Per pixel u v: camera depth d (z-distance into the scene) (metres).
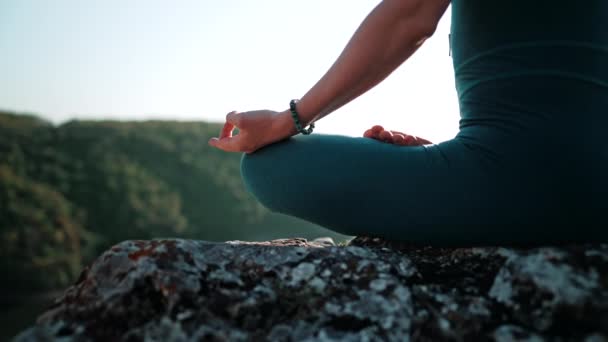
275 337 1.01
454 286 1.14
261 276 1.15
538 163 1.12
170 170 79.56
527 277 1.04
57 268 51.81
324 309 1.07
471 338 0.98
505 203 1.16
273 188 1.31
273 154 1.31
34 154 68.75
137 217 66.44
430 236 1.25
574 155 1.10
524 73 1.13
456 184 1.17
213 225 75.50
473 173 1.17
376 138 1.46
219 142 1.39
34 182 62.44
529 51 1.13
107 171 70.81
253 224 78.06
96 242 61.16
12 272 49.75
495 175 1.15
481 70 1.19
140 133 82.94
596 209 1.12
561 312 0.97
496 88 1.16
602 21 1.13
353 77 1.21
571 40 1.11
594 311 0.95
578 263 1.04
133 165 76.00
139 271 1.08
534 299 1.01
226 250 1.20
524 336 0.95
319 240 1.82
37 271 50.62
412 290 1.11
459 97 1.28
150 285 1.07
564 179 1.11
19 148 68.06
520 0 1.13
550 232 1.17
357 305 1.07
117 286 1.08
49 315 1.08
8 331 37.69
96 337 1.01
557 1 1.11
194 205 76.50
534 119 1.12
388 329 1.02
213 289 1.08
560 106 1.11
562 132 1.11
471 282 1.14
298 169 1.26
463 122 1.25
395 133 1.48
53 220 56.06
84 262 57.19
